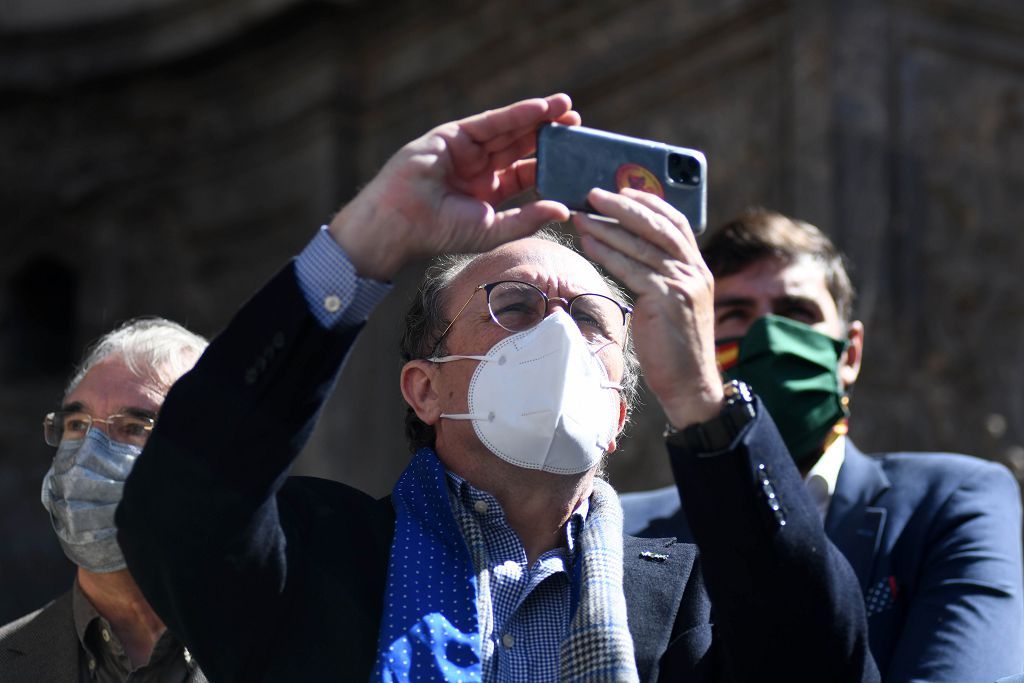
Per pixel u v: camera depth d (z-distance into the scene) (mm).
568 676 2785
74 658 3326
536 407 2846
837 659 2729
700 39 9109
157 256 12930
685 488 2723
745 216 4328
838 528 3820
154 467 2605
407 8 11359
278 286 2646
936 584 3553
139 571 2658
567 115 2807
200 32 12250
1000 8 8656
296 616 2812
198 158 12758
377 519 3031
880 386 7766
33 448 12680
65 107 13102
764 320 3996
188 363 3461
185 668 3223
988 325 8242
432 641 2744
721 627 2750
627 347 3328
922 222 8211
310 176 11859
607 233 2734
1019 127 8664
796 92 8336
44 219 13062
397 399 10500
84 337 12883
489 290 3020
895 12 8383
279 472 2656
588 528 3043
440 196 2717
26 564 11984
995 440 8039
